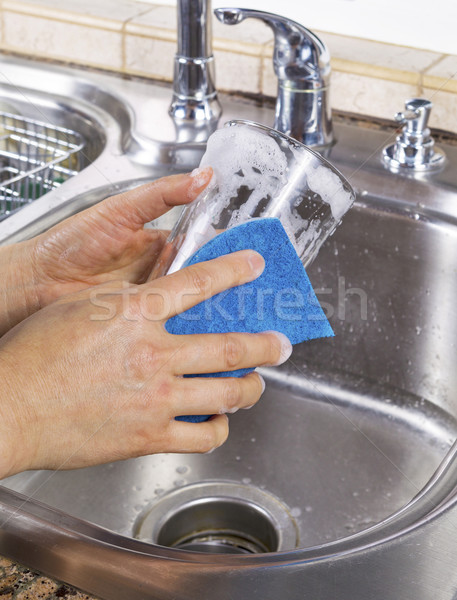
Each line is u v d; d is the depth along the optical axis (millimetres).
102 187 779
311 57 752
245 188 453
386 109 854
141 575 384
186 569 389
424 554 396
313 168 453
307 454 751
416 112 746
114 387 396
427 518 424
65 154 895
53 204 755
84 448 411
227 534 706
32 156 973
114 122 915
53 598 370
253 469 736
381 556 395
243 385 431
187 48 835
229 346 408
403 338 786
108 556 397
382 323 792
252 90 931
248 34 936
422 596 371
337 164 779
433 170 768
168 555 409
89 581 381
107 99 949
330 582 379
